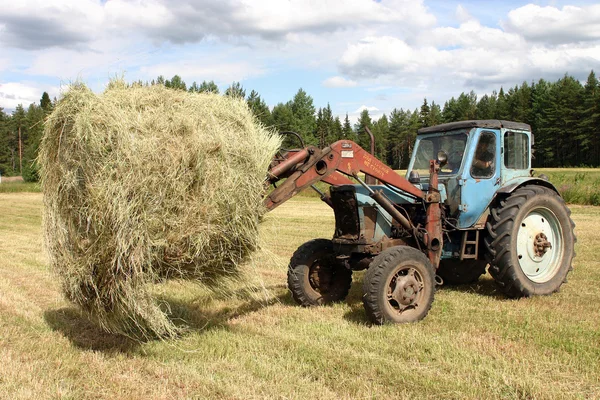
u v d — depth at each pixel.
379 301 4.80
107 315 4.28
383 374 3.67
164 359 4.06
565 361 3.85
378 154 77.25
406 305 4.94
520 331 4.57
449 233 6.04
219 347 4.27
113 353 4.21
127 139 3.79
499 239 5.79
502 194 6.06
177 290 6.25
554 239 6.31
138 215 3.83
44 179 4.44
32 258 8.89
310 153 5.01
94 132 3.79
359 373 3.70
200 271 4.45
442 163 5.65
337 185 5.57
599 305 5.51
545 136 61.97
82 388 3.56
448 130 6.21
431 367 3.80
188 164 3.97
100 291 4.13
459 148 6.09
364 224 5.43
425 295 5.06
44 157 4.38
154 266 4.11
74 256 4.18
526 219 6.11
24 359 4.09
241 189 4.29
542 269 6.21
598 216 14.10
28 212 18.73
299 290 5.63
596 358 3.90
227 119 4.39
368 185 5.75
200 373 3.78
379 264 4.86
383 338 4.44
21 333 4.73
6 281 6.93
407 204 5.73
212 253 4.36
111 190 3.75
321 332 4.65
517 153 6.38
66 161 4.07
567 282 6.64
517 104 71.12
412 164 6.61
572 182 19.80
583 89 61.84
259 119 4.76
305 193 23.50
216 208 4.15
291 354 4.09
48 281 6.96
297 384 3.53
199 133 4.08
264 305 5.74
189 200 4.04
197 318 5.18
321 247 5.76
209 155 4.10
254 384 3.54
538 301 5.72
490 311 5.29
